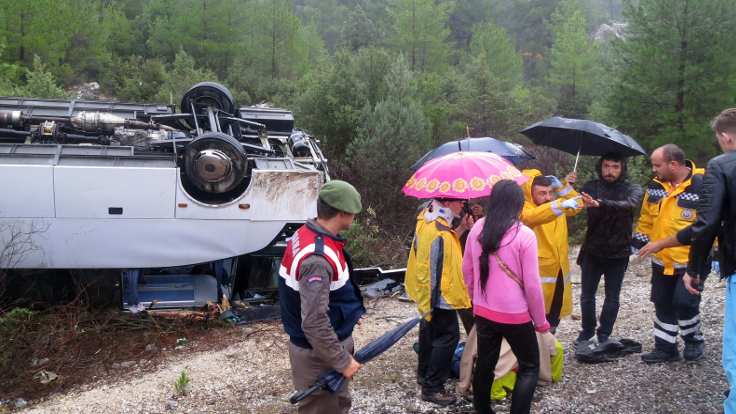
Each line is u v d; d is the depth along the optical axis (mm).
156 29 23984
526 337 3779
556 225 4746
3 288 5770
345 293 3268
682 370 4758
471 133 14523
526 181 4746
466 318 4742
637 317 6133
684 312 4824
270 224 6090
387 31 26891
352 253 8664
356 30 32594
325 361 3209
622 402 4348
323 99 12242
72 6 22094
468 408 4398
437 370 4406
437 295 4262
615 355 5051
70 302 5977
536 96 20594
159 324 6055
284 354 5605
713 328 5531
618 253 4973
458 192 4137
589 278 5121
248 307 6609
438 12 23797
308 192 6141
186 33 23234
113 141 6605
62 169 5605
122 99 20406
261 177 6012
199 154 5824
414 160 11156
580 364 5008
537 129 5109
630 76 12891
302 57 23969
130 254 5859
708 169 3645
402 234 10414
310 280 3072
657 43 12547
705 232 3617
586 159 12531
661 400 4340
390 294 7328
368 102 11766
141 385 5027
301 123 12258
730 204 3555
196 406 4664
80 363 5395
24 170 5551
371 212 9719
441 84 16172
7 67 15500
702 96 12234
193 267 6895
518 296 3730
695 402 4293
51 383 5070
